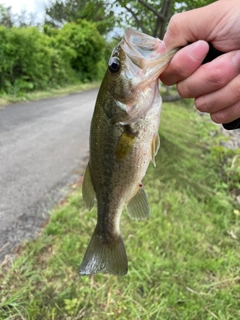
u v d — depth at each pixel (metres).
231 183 0.82
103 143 0.24
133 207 0.25
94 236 0.26
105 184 0.25
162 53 0.20
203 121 1.66
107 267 0.26
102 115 0.23
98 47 3.22
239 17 0.17
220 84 0.18
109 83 0.22
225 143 1.23
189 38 0.19
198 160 0.95
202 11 0.18
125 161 0.23
